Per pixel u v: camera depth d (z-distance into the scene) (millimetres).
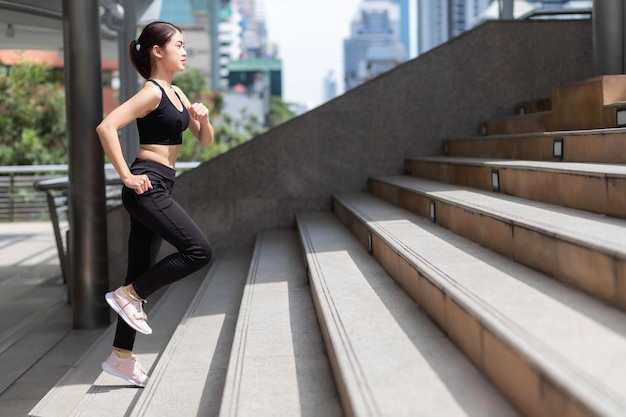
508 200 3959
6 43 10289
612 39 5910
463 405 1894
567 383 1577
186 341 3793
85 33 5062
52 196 7004
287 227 7234
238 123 83750
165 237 3305
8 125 28547
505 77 7297
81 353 4566
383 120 7246
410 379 2102
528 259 2881
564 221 2916
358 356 2336
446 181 5742
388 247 3725
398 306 3012
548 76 7324
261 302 3910
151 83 3318
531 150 4902
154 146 3326
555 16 8180
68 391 3662
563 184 3531
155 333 4535
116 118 3156
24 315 5688
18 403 3615
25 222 12758
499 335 1983
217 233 7199
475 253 3254
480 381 2076
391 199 5949
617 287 2188
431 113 7285
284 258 5367
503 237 3162
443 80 7270
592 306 2225
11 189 12695
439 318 2676
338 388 2428
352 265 4012
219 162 7152
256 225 7207
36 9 7965
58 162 27938
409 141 7285
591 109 4688
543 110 6531
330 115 7199
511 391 1902
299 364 2801
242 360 2871
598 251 2293
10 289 6797
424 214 4738
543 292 2426
